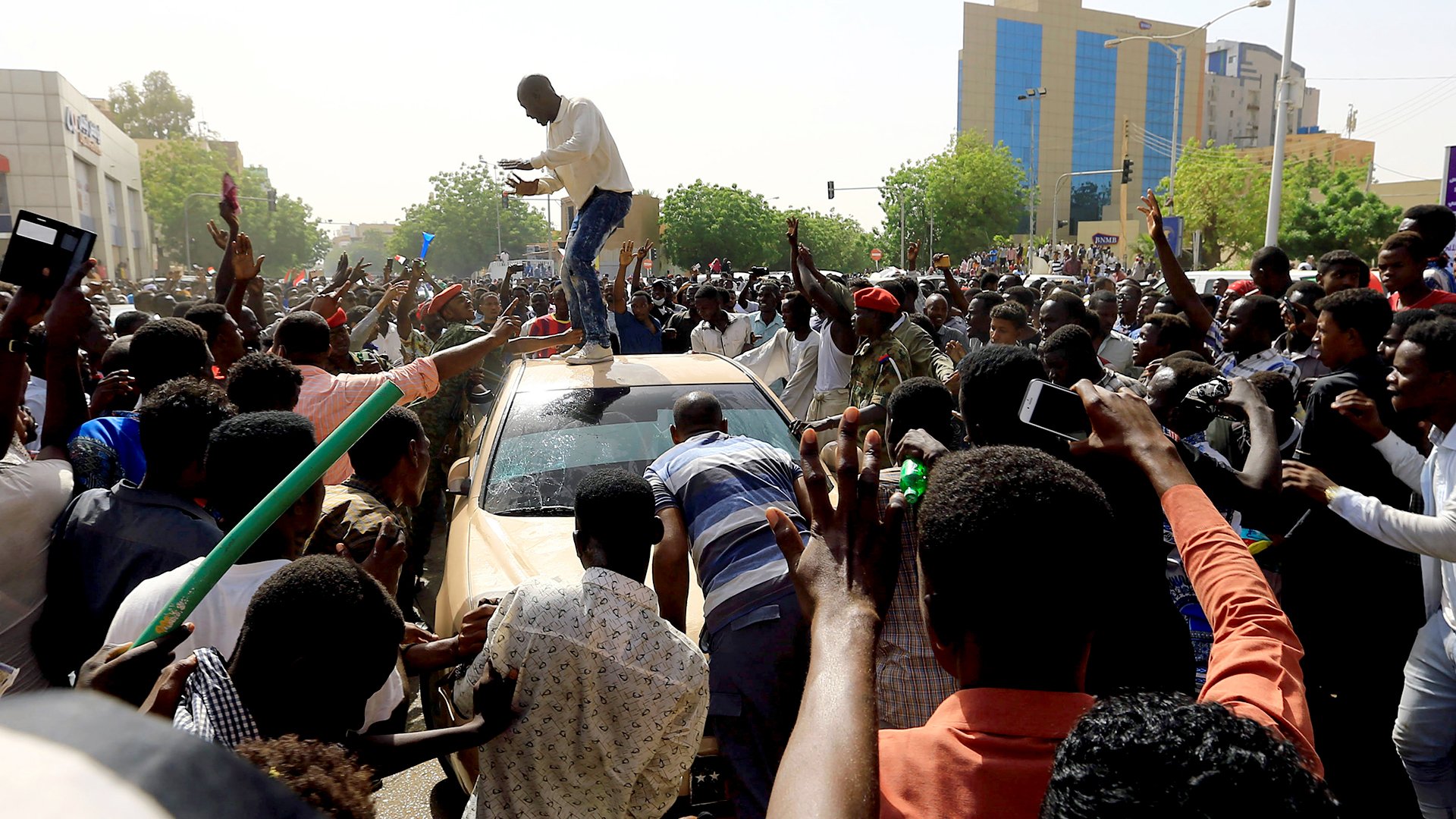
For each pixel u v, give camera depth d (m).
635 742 2.18
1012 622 1.24
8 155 38.75
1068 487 1.29
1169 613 2.37
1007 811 1.16
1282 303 5.04
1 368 2.55
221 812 0.38
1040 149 99.25
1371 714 3.44
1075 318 5.41
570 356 5.13
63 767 0.36
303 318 3.90
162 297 8.55
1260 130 123.69
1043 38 98.00
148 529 2.40
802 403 6.64
